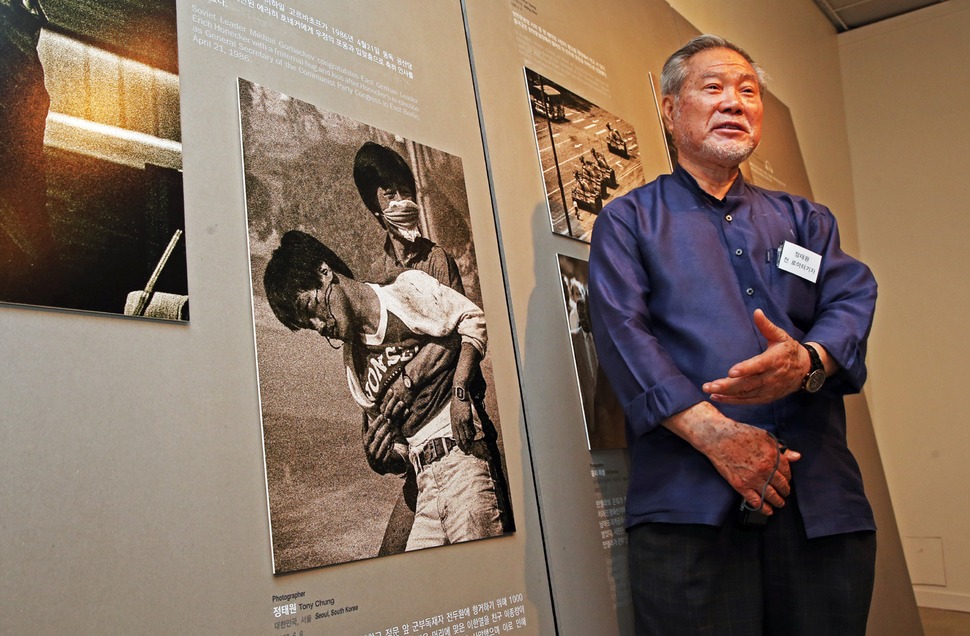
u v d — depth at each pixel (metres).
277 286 1.79
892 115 6.76
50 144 1.49
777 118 5.27
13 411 1.34
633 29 3.84
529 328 2.52
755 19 5.55
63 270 1.45
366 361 1.92
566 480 2.45
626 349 2.16
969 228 6.32
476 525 2.06
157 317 1.56
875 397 6.50
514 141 2.76
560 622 2.24
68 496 1.37
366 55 2.27
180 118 1.72
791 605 2.16
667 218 2.38
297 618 1.62
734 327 2.21
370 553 1.78
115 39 1.65
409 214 2.20
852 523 2.14
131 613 1.40
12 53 1.47
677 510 2.10
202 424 1.58
